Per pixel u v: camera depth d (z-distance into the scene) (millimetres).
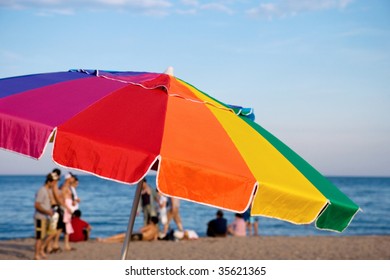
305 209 4359
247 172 4160
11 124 4074
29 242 15422
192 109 4766
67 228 14031
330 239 17344
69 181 14320
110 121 4191
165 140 4051
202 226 40719
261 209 4145
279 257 13492
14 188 90375
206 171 3912
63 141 3947
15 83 4797
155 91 4832
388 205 62250
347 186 112125
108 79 5035
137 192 5301
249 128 5156
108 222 41438
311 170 5152
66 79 4984
